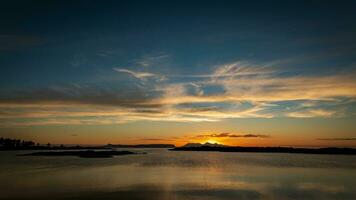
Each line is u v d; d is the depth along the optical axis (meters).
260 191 35.50
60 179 45.16
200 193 33.97
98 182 42.03
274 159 115.00
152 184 40.28
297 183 41.97
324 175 52.16
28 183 40.91
